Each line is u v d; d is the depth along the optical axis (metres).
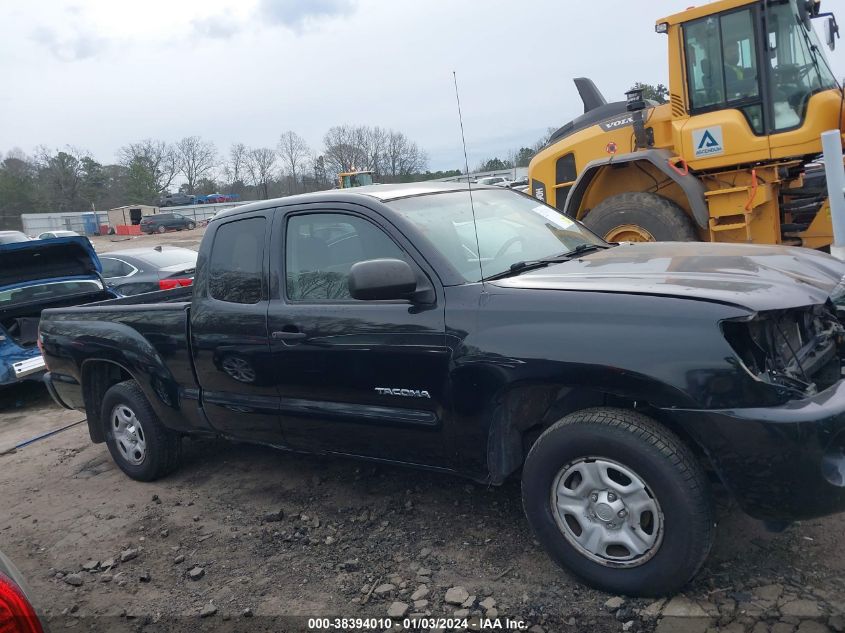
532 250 3.99
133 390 5.10
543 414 3.52
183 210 63.44
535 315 3.16
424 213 3.87
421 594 3.28
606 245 4.44
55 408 8.06
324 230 3.99
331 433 3.99
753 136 7.19
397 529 3.94
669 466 2.82
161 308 4.79
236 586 3.59
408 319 3.52
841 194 6.04
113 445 5.32
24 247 7.93
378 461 3.90
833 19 7.38
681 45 7.55
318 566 3.68
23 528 4.65
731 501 3.50
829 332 3.26
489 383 3.25
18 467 5.94
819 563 3.12
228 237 4.46
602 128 8.37
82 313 5.39
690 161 7.57
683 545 2.83
